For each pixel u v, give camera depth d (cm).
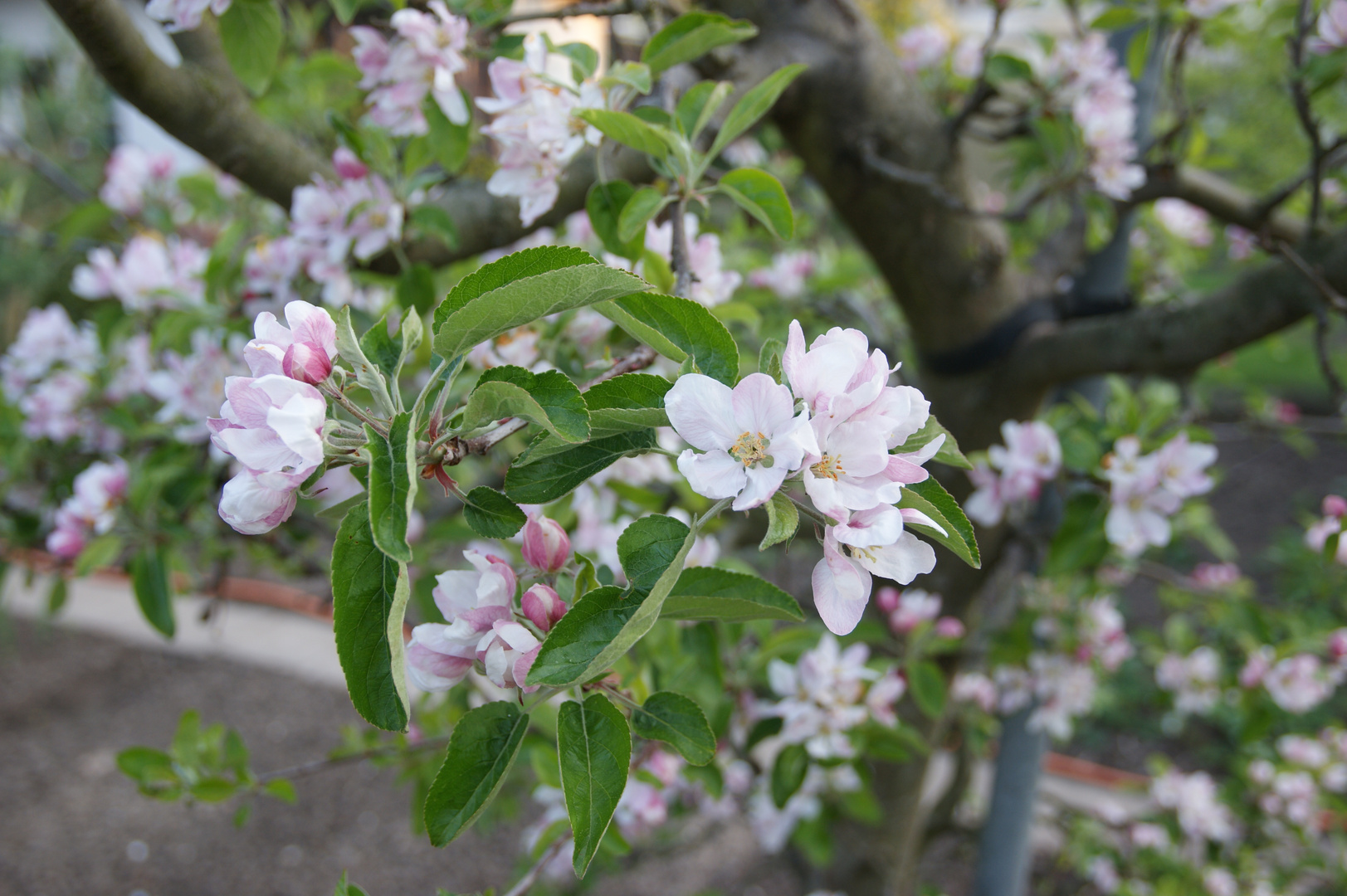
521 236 70
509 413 35
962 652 107
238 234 81
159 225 115
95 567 85
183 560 97
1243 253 129
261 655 239
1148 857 134
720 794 72
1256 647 112
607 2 62
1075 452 77
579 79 53
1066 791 188
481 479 92
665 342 37
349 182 65
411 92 59
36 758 198
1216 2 76
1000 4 82
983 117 89
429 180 67
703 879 168
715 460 34
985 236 89
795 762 77
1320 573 169
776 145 134
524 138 53
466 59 60
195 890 169
